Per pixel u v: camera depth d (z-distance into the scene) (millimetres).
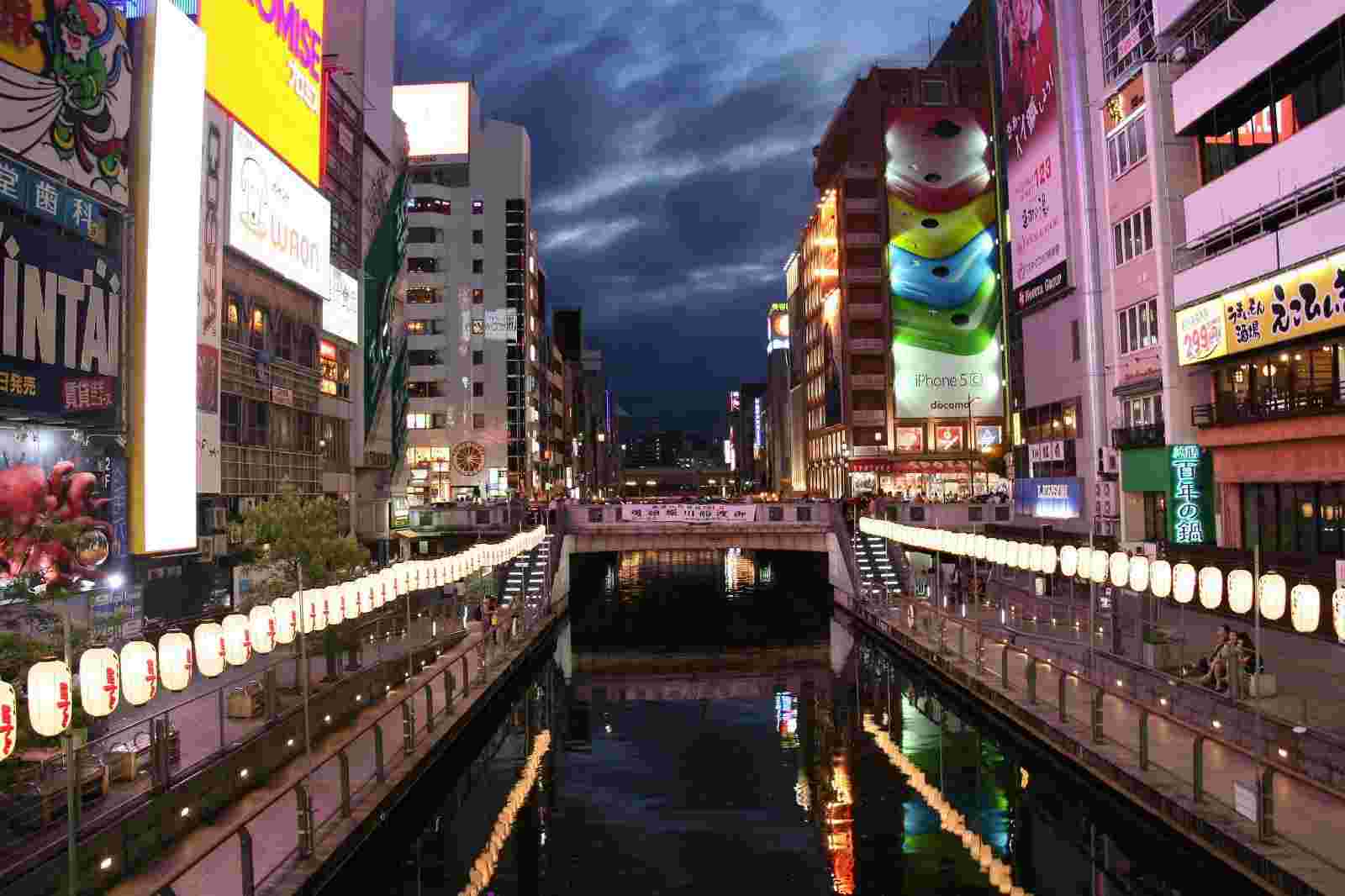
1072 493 50844
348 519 51094
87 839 13664
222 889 13789
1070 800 21219
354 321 51719
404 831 20016
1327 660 24078
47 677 11922
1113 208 44094
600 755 27219
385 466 57281
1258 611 19359
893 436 94000
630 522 55844
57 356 24891
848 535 53906
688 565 108312
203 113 33781
